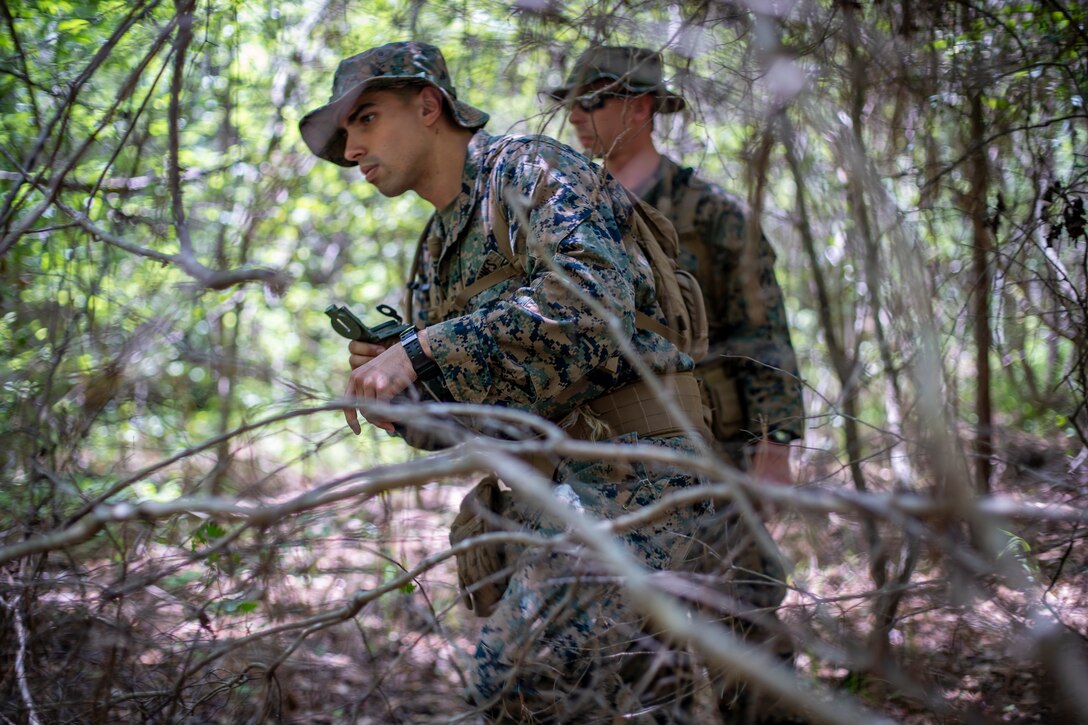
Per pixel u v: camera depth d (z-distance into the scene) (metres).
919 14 2.29
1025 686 1.79
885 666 1.74
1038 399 2.41
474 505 2.12
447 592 2.99
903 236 1.86
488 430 1.95
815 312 3.51
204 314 3.31
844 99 2.23
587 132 2.76
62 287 2.44
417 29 2.88
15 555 1.43
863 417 3.45
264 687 1.79
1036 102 2.46
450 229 2.23
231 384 3.29
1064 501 1.96
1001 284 2.36
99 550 2.12
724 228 2.71
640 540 1.94
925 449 1.58
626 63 2.55
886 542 1.84
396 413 1.47
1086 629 1.82
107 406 2.44
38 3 2.61
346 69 2.23
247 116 3.54
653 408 2.04
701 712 2.19
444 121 2.23
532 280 2.00
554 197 1.98
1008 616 1.71
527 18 2.54
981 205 2.39
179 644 1.96
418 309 2.45
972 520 1.34
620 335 1.41
